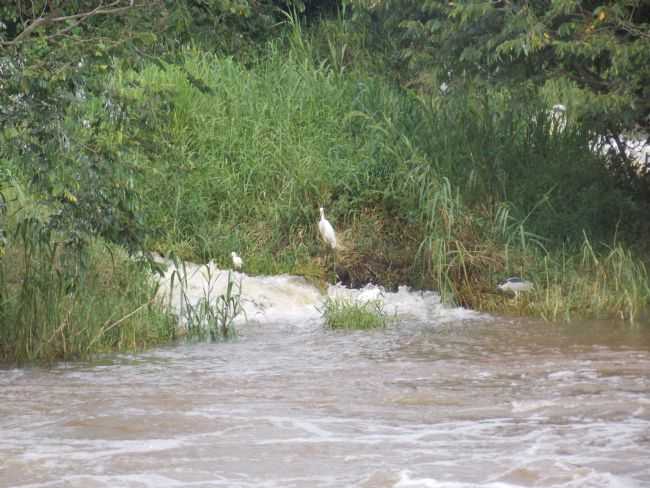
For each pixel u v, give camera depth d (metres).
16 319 34.53
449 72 52.62
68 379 30.83
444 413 26.06
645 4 45.31
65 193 30.61
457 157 50.78
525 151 52.53
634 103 43.69
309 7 76.06
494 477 20.70
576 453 22.33
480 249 46.50
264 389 29.11
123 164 33.22
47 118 31.06
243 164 50.59
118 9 31.59
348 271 47.00
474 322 41.03
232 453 22.64
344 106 55.03
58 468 21.62
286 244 48.88
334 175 50.69
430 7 49.00
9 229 39.31
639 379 29.83
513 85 48.25
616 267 44.69
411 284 46.81
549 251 47.00
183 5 33.56
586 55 42.84
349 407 26.80
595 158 53.78
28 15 33.81
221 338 38.06
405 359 33.56
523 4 45.72
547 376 30.47
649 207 50.81
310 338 37.94
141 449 23.02
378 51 67.00
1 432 24.52
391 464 21.69
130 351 35.56
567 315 41.06
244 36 57.16
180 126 51.75
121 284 39.66
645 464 21.47
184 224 48.31
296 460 22.09
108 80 35.72
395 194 49.56
